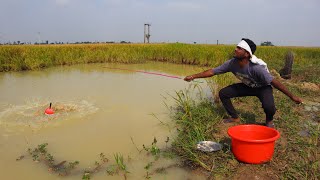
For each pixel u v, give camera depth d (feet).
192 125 15.16
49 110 18.53
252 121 16.11
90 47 64.59
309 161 11.48
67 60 52.44
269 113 14.02
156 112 19.08
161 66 51.65
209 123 15.23
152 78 34.40
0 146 13.64
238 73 13.87
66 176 11.10
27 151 13.17
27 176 11.04
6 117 17.89
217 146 12.42
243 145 10.95
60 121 17.25
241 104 19.83
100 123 16.90
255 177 10.48
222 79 22.22
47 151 13.16
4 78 34.45
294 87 25.79
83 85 29.19
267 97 13.75
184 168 11.55
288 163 11.37
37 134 15.19
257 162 11.10
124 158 12.48
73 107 20.16
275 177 10.46
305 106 20.13
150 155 12.71
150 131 15.64
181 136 14.21
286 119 16.40
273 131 11.51
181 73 40.81
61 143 14.03
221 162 11.51
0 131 15.53
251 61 13.14
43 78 34.47
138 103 21.49
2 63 42.22
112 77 35.24
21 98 23.03
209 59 52.49
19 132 15.44
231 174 10.75
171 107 20.11
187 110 16.83
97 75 37.22
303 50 66.33
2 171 11.35
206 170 11.20
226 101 15.28
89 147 13.58
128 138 14.67
